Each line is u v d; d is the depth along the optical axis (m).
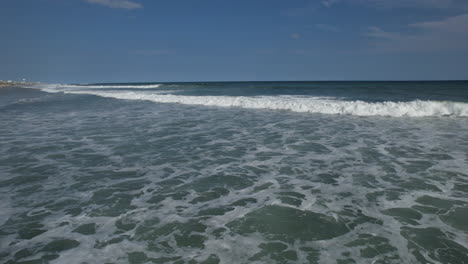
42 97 27.80
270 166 6.45
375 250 3.33
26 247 3.47
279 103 16.50
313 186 5.28
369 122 11.70
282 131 10.20
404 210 4.28
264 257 3.23
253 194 4.98
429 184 5.23
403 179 5.51
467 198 4.62
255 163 6.68
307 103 15.59
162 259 3.22
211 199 4.80
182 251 3.37
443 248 3.33
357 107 14.12
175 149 7.99
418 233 3.66
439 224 3.86
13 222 4.08
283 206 4.50
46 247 3.47
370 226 3.86
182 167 6.47
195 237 3.67
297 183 5.43
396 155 7.08
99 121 12.70
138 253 3.34
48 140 9.12
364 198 4.72
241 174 5.97
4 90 46.12
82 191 5.17
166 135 9.77
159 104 19.95
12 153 7.64
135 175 5.98
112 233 3.78
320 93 26.67
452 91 26.73
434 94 22.94
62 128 11.11
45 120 13.04
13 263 3.16
